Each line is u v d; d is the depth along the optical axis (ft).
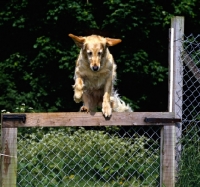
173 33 27.99
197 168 27.40
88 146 31.76
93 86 30.99
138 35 63.41
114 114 25.95
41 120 24.94
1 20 65.57
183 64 29.76
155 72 62.69
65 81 65.36
